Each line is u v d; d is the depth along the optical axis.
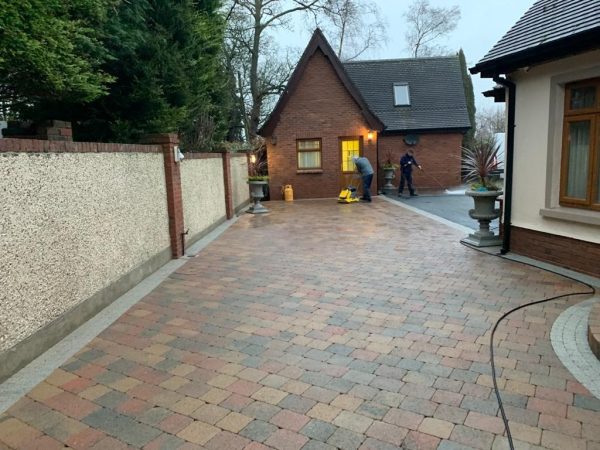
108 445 2.62
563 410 2.85
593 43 5.19
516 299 4.94
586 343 3.80
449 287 5.45
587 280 5.54
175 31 9.88
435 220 10.91
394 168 19.05
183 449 2.57
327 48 16.75
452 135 19.98
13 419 2.89
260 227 10.88
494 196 7.43
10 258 3.41
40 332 3.79
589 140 5.78
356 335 4.09
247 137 23.67
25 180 3.61
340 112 17.17
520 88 6.79
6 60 4.62
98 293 4.85
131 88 8.62
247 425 2.78
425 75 21.36
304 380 3.31
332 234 9.48
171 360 3.68
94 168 4.82
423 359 3.59
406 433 2.66
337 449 2.54
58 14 5.60
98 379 3.38
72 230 4.33
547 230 6.39
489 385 3.17
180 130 12.09
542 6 6.84
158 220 6.87
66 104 8.05
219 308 4.94
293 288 5.61
